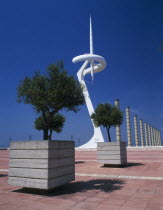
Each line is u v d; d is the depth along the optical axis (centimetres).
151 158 1969
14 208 545
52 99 841
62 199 633
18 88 911
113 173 1122
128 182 870
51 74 888
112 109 1709
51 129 1792
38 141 718
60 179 744
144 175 1031
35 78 909
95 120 1705
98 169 1300
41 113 986
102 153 1438
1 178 1036
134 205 562
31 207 553
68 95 891
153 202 587
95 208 542
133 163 1589
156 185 799
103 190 741
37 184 700
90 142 5350
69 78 897
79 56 5234
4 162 1900
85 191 732
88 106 5212
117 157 1390
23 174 731
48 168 691
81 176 1045
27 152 735
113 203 584
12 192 730
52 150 718
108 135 1684
